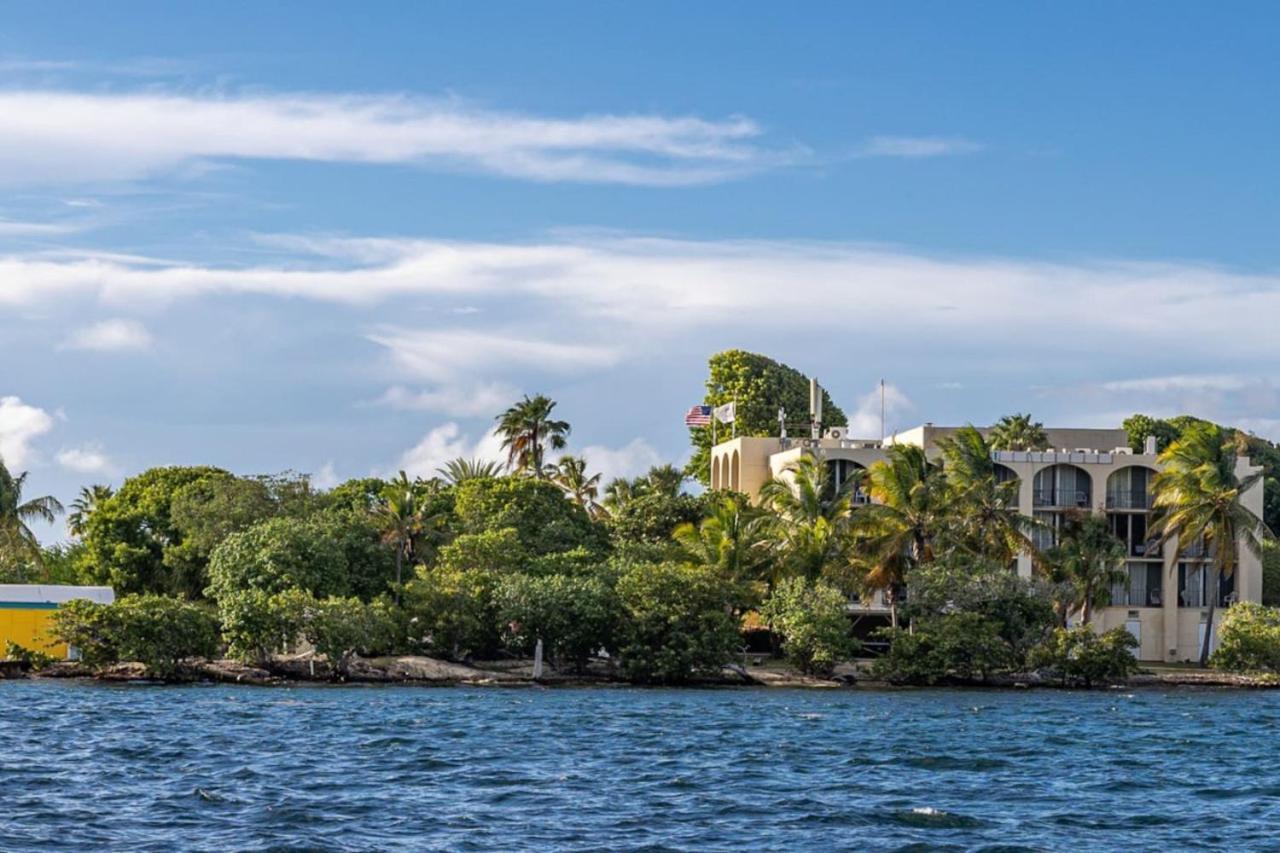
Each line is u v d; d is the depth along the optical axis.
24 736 59.88
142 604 99.56
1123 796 47.91
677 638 103.25
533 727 68.38
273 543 105.62
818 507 115.31
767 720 74.81
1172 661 127.31
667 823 40.56
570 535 122.06
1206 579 129.00
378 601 104.25
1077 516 123.25
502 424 161.88
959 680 108.06
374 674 102.06
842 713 80.56
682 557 117.38
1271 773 55.12
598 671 107.38
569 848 36.62
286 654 107.00
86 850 35.09
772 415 183.38
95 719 68.69
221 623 102.62
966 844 38.34
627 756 56.59
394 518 118.06
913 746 62.53
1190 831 41.06
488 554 110.81
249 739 60.34
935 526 112.25
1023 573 127.00
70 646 103.81
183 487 124.38
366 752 56.28
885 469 113.06
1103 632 124.62
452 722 70.31
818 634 104.12
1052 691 104.75
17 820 38.72
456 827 39.19
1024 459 128.62
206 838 36.88
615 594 106.06
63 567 141.12
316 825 38.97
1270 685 109.44
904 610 109.56
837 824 40.84
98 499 162.00
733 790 47.28
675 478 152.62
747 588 108.25
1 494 122.75
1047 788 49.53
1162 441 185.88
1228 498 117.94
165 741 58.91
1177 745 65.56
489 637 106.44
